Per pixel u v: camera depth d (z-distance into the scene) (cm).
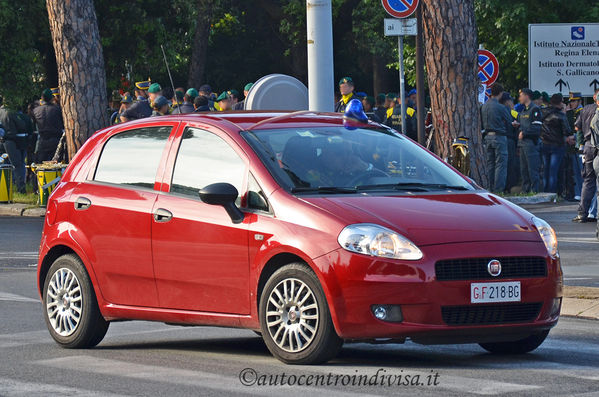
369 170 1953
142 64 7506
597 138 3859
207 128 2011
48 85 7531
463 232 1772
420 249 1730
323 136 2003
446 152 4022
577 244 3712
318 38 3047
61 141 5391
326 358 1784
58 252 2198
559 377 1691
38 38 7112
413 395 1559
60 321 2112
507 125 5384
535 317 1808
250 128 1986
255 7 10706
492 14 7381
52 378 1750
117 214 2055
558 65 6153
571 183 5588
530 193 5509
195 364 1858
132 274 2028
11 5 6800
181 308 1964
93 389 1652
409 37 8506
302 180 1886
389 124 5081
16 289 2950
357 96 5216
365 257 1728
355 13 9725
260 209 1862
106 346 2108
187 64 9956
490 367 1789
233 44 10956
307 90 3070
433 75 4009
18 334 2247
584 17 7281
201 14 8712
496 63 5422
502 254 1766
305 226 1786
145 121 2127
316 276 1764
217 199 1862
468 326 1745
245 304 1867
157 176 2041
